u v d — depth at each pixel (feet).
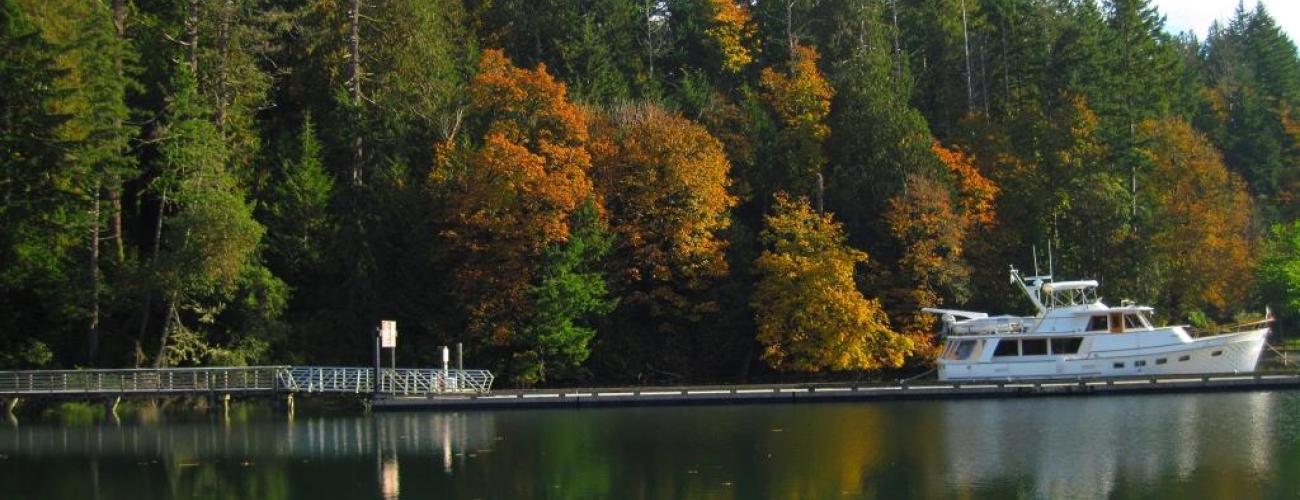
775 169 251.39
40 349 195.72
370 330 214.07
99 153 191.52
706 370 231.09
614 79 265.34
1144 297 254.06
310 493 123.65
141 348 200.75
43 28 197.36
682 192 227.20
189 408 189.06
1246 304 303.27
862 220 244.22
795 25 297.74
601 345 224.53
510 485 126.00
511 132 226.58
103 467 138.62
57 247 194.39
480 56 258.78
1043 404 182.60
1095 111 280.31
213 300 201.77
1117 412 171.73
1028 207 256.11
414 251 220.02
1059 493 119.14
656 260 227.81
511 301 214.48
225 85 217.97
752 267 233.76
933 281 233.96
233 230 190.80
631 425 166.91
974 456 138.92
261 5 253.65
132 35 220.64
